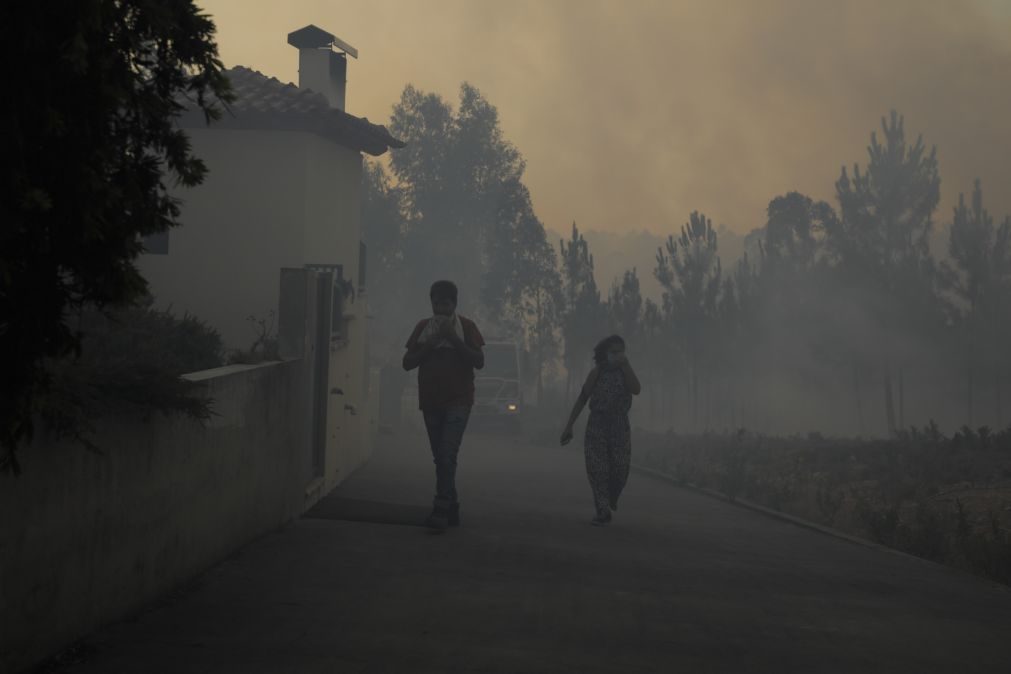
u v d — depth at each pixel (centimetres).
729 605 705
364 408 1850
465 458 2261
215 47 390
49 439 448
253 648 514
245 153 1509
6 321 354
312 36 1919
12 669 425
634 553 924
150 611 573
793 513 1411
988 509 1296
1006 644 632
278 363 893
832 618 682
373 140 1702
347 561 768
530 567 803
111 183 366
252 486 812
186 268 1509
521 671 502
